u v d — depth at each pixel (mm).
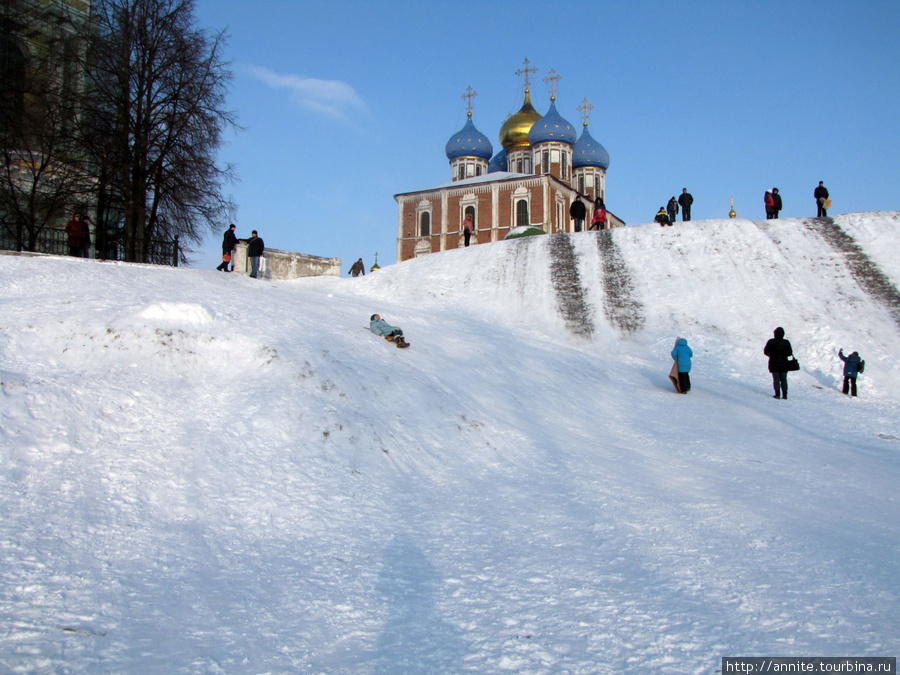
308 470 8250
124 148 24953
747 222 30344
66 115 25500
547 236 31953
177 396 9477
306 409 9500
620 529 7242
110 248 26469
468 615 5230
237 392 9844
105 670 4262
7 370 8812
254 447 8484
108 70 25109
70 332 10422
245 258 27422
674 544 6805
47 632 4613
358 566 6141
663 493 8734
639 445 11805
